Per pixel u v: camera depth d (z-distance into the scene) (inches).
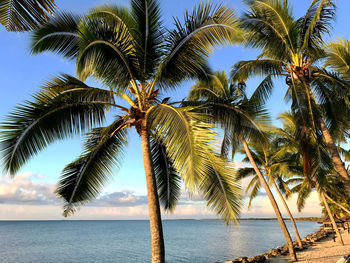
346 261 256.5
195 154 164.1
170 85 303.0
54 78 266.4
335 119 410.6
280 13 386.9
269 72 446.3
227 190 272.7
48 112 244.8
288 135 637.3
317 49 382.6
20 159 228.7
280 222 577.3
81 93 270.5
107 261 955.3
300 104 333.1
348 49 395.9
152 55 277.1
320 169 300.4
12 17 103.3
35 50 245.8
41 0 104.5
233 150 530.0
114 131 299.7
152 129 274.5
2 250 1321.4
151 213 245.3
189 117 190.5
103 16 271.7
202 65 301.0
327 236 1259.2
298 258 608.1
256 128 303.4
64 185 292.4
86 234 2812.5
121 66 266.4
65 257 1062.4
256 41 419.2
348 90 367.9
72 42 261.3
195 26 258.2
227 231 3056.1
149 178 253.4
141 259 998.4
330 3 346.9
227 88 508.1
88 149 298.5
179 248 1249.4
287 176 845.8
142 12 268.4
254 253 1059.9
